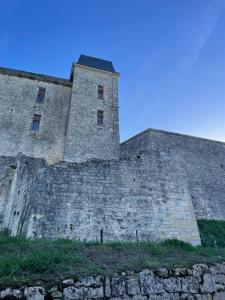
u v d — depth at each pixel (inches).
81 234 363.9
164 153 492.1
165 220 419.2
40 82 799.7
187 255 271.6
